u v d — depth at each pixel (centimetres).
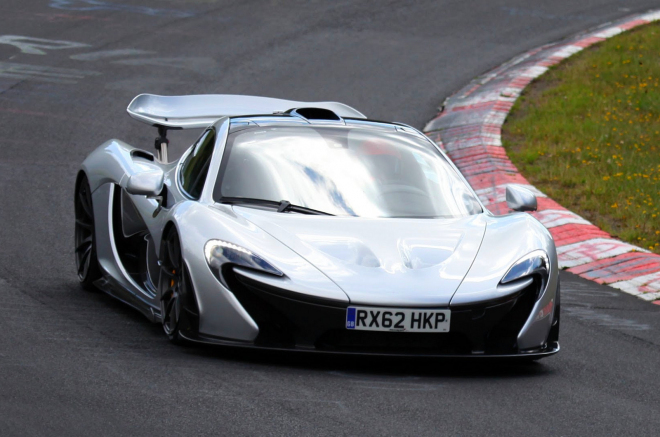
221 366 1580
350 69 5356
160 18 6262
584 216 3341
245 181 1883
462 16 6831
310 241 1689
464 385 1579
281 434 1257
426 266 1661
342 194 1880
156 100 2498
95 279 2173
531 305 1697
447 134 4391
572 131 4381
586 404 1527
